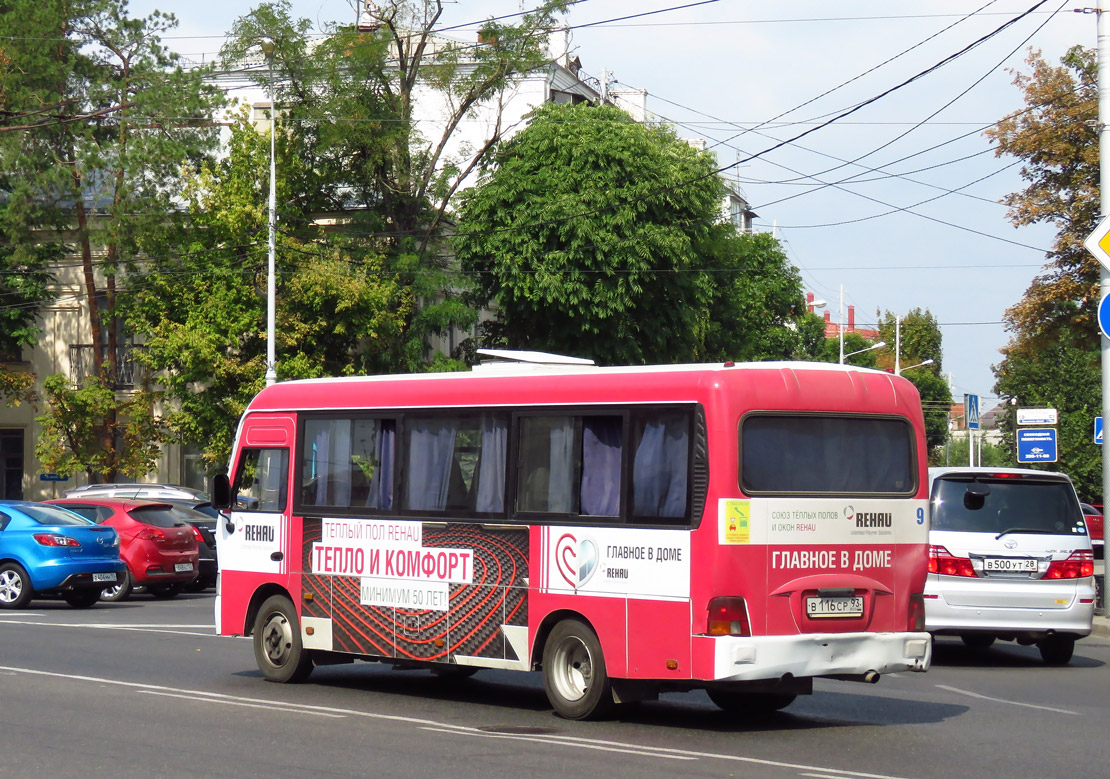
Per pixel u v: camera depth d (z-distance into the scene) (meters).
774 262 65.56
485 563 11.91
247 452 14.26
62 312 44.72
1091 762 9.34
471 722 11.12
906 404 11.45
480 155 41.09
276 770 8.90
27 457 45.16
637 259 36.59
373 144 39.97
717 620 10.34
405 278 40.00
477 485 12.06
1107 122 20.41
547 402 11.62
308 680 14.12
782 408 10.73
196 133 40.53
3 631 18.98
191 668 14.84
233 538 14.20
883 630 11.09
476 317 39.47
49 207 40.88
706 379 10.61
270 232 35.69
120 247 40.16
